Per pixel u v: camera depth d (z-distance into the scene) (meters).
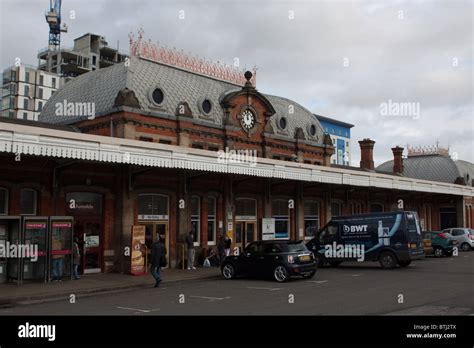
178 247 24.53
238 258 20.20
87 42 105.62
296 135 34.34
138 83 26.14
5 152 16.80
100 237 21.86
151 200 23.86
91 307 13.36
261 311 12.11
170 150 20.88
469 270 22.23
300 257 19.02
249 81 31.20
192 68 30.97
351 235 24.47
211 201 27.22
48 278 18.42
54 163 20.06
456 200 51.81
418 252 23.75
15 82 99.50
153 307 13.17
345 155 96.00
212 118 28.72
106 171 22.09
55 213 20.08
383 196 42.59
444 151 62.38
